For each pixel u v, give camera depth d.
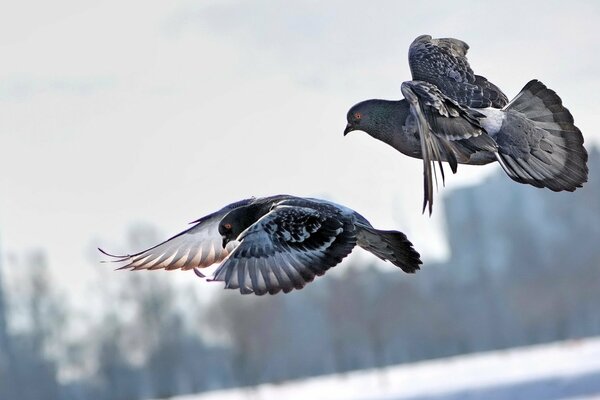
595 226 89.06
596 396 31.00
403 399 39.50
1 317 85.94
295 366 87.56
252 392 73.44
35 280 86.44
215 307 75.88
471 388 38.88
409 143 8.62
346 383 64.25
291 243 8.05
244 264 8.00
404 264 8.19
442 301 88.94
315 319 89.44
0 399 84.25
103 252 8.73
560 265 86.69
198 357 86.44
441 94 7.90
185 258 8.77
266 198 8.64
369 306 80.38
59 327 86.25
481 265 95.56
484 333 88.12
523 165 8.33
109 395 83.31
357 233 8.19
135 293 82.00
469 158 7.85
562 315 85.38
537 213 95.50
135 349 83.12
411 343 85.62
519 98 8.45
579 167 8.30
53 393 84.88
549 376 37.31
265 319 75.88
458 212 103.06
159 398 82.88
